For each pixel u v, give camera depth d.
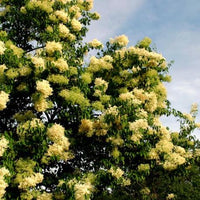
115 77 8.91
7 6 9.45
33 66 7.37
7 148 6.81
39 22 9.07
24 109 8.71
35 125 7.05
